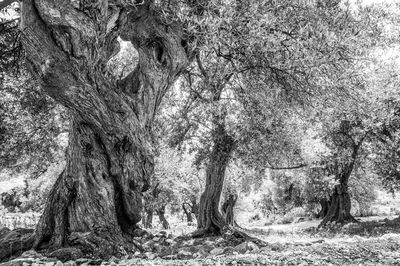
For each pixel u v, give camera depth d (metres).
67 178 9.38
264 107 13.84
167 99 16.84
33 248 9.14
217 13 10.32
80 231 9.11
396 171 27.95
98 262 7.78
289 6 11.09
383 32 13.52
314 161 26.14
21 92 14.64
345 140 28.38
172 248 10.65
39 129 15.48
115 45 10.01
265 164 17.16
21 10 7.14
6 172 17.19
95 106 8.21
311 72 10.99
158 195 36.22
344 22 11.46
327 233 23.55
